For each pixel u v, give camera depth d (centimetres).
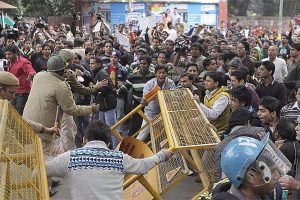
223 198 220
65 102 564
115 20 2702
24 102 845
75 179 363
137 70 830
